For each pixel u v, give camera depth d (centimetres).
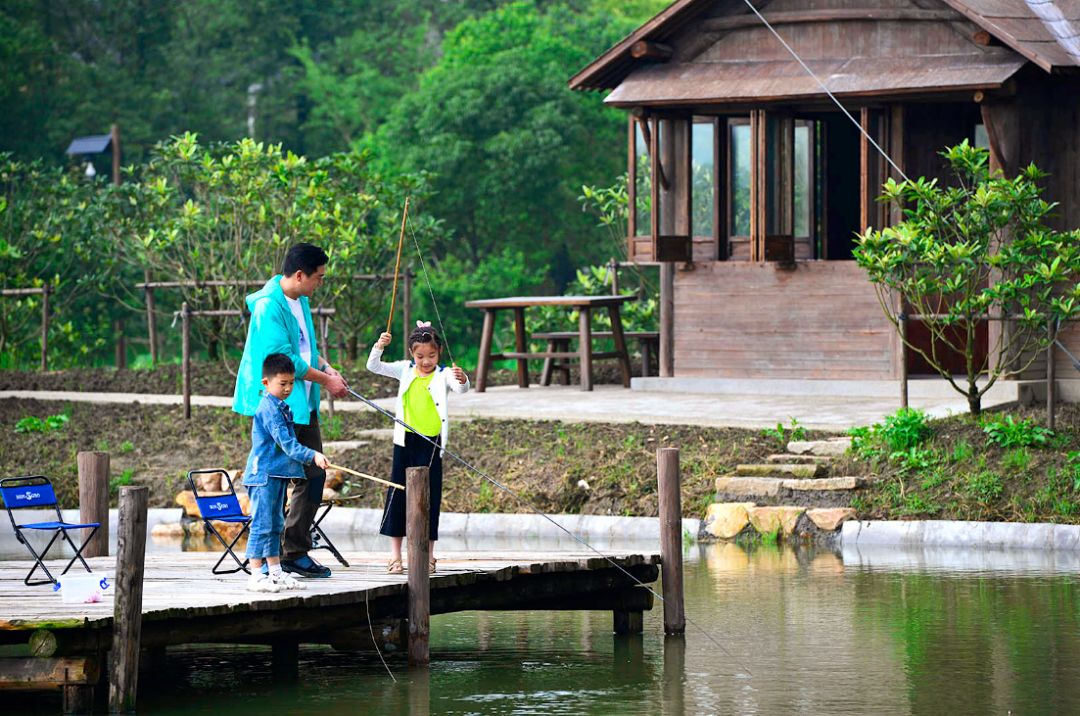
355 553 1488
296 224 2806
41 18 6362
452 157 5531
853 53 2455
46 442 2373
